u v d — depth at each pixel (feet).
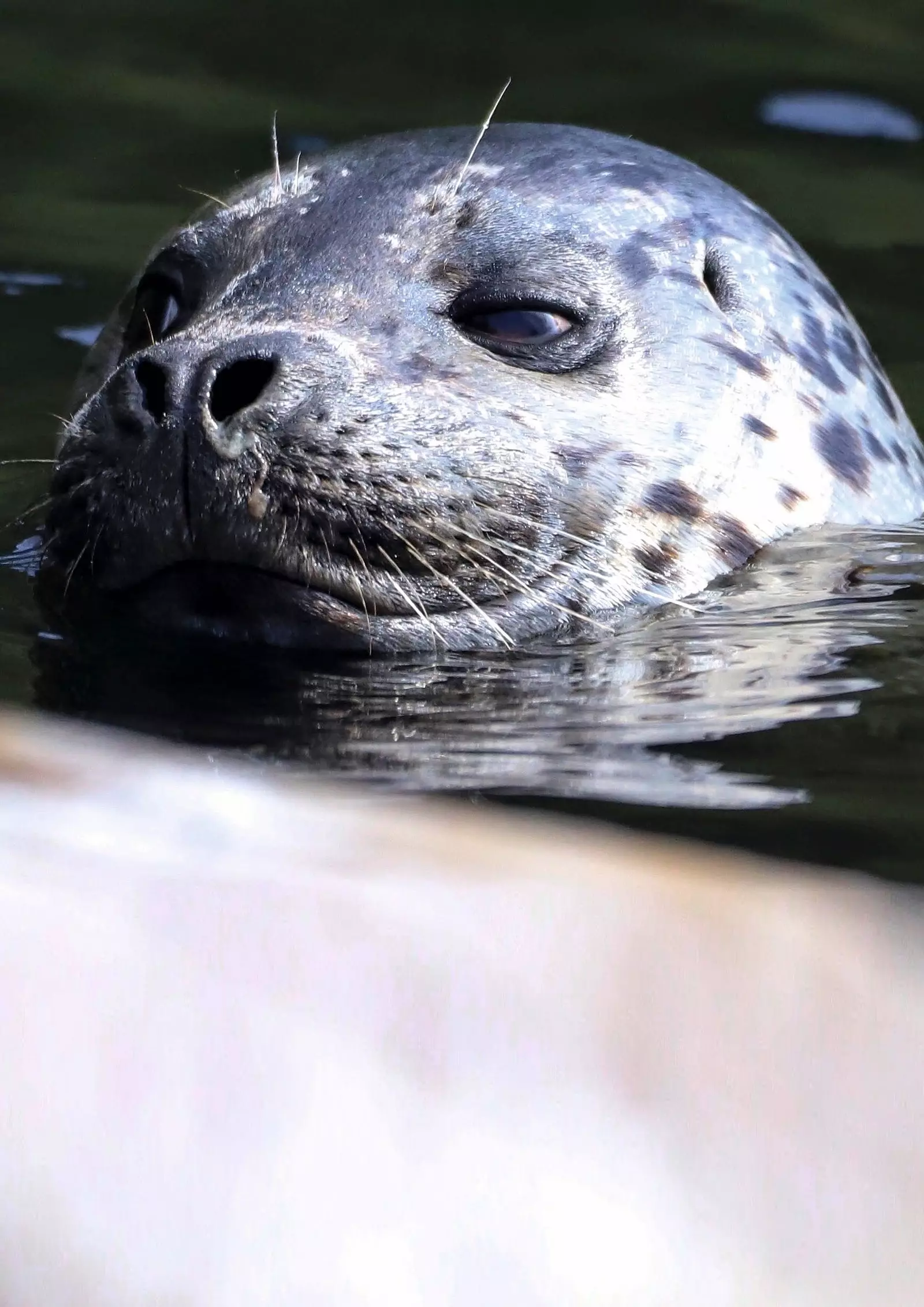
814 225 99.04
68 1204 17.03
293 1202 17.10
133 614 53.93
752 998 19.07
